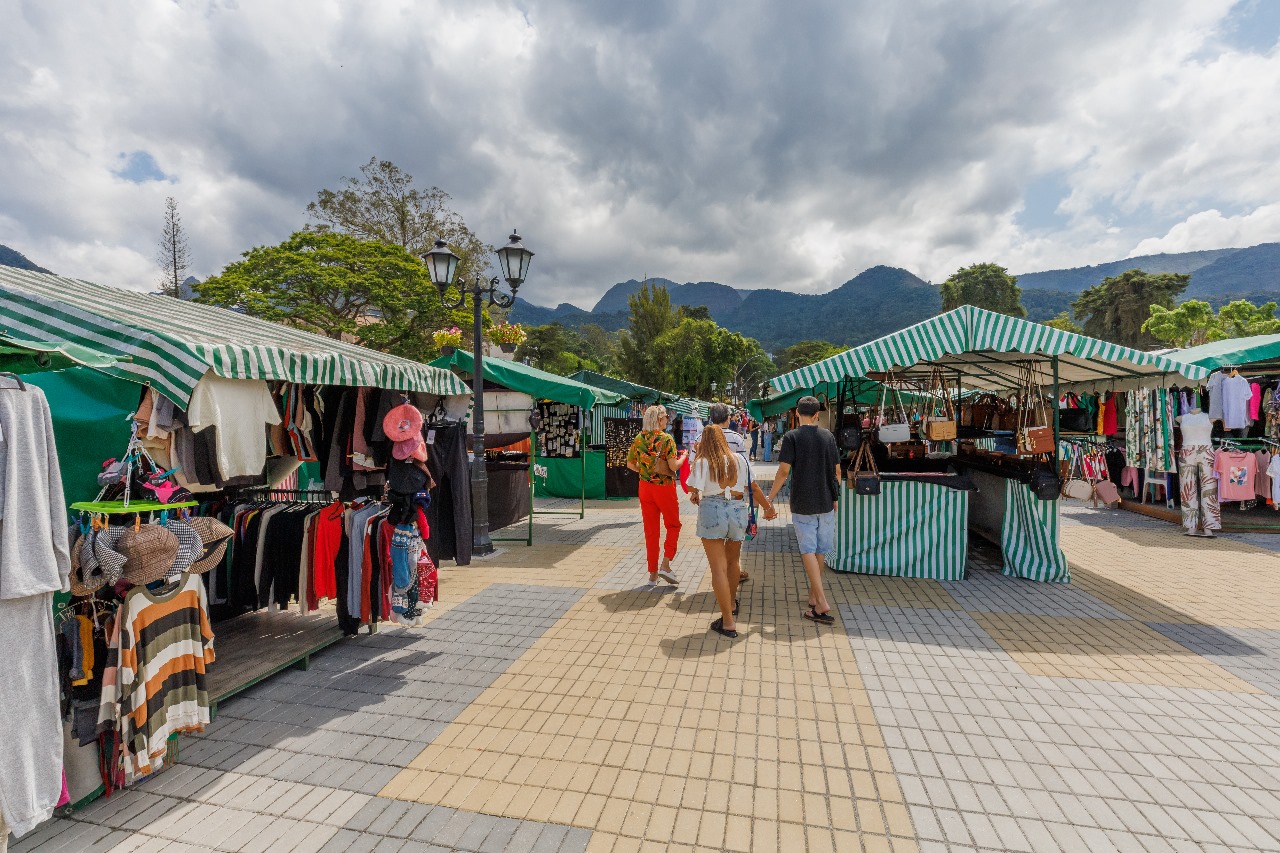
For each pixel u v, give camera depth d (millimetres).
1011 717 3316
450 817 2502
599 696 3617
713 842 2326
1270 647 4336
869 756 2932
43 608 2254
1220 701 3504
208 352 2941
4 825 2115
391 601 4371
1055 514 6137
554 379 8883
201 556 3035
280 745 3094
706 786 2697
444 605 5484
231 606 4625
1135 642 4449
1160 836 2338
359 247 25250
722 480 4543
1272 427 8953
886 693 3621
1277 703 3477
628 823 2449
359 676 3941
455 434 5992
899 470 6809
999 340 5848
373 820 2486
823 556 6871
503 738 3139
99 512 2561
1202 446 8266
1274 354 8305
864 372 5988
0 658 2109
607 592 5902
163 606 2803
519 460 9914
